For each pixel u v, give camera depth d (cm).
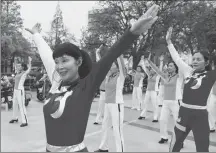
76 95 158
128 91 1769
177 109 500
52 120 158
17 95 645
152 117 811
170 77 513
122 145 431
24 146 424
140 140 522
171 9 1875
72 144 154
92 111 891
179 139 341
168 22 1817
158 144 494
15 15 1603
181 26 1825
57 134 156
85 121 160
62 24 2120
